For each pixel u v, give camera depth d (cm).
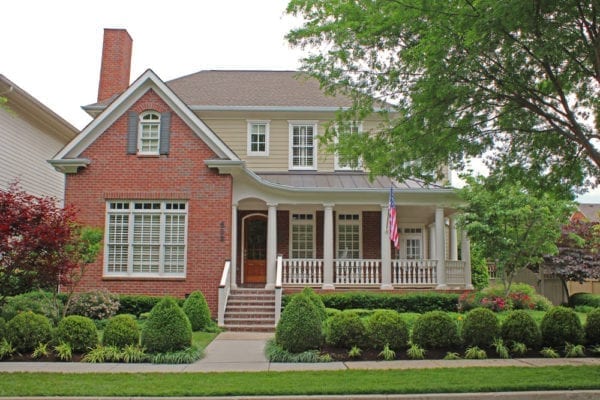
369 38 1112
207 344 1374
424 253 2395
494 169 1334
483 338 1205
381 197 2008
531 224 1819
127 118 1911
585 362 1105
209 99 2441
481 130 1223
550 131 1228
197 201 1877
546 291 2633
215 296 1836
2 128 1988
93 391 848
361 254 2312
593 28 999
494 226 1838
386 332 1204
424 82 1058
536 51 977
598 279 2658
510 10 880
